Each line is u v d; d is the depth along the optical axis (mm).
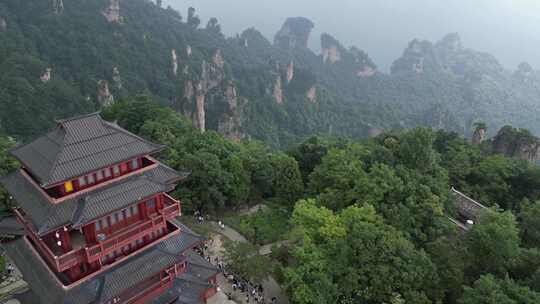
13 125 137500
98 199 39094
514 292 48562
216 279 62250
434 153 80938
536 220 63969
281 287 60875
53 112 149875
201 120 184250
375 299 53875
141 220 44719
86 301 41406
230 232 77625
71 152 37844
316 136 102875
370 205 61375
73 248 40625
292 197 82938
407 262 54938
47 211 37312
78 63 189875
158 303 50219
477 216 69375
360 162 75375
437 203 65000
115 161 39406
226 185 80688
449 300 57094
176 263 47344
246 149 99312
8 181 42844
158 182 42781
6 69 151875
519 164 84938
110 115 113312
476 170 85500
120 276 43688
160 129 96625
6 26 185250
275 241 75125
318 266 55188
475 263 58781
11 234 65500
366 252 55125
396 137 94125
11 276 61062
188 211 79875
